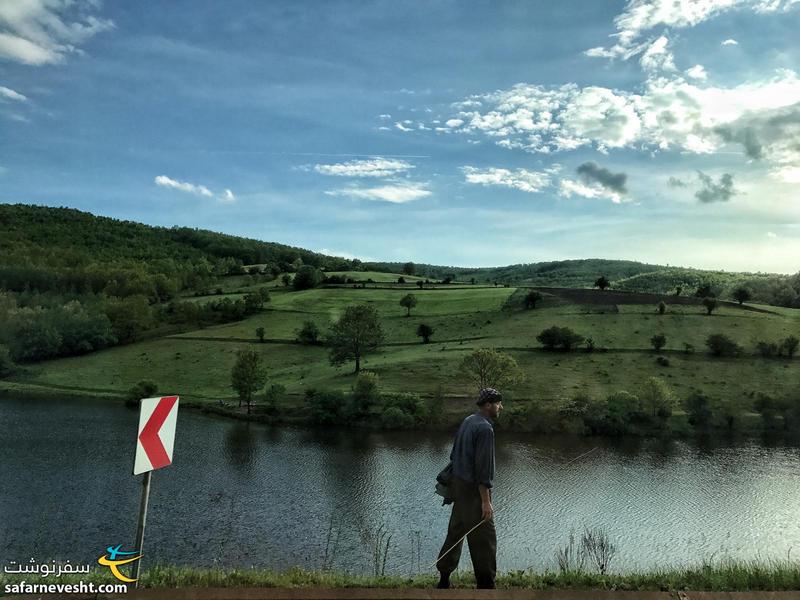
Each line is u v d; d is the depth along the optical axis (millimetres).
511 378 87562
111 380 105750
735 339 109562
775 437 75562
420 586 7453
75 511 42375
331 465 59969
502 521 44531
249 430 76000
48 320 125375
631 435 76438
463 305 148250
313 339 128250
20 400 90688
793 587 7258
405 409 81938
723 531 43938
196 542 37125
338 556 34438
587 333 116250
